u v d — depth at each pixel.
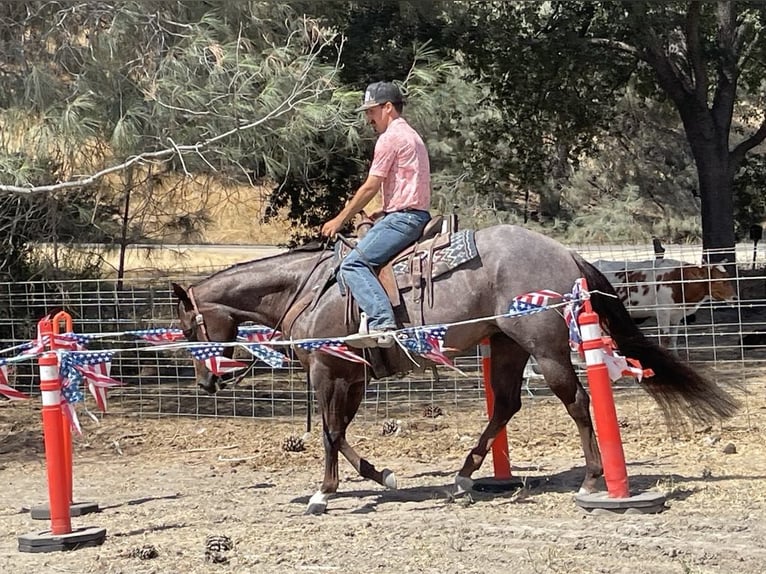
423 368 6.95
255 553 5.94
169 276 13.93
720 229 20.69
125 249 13.90
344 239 6.98
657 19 18.31
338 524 6.57
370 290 6.71
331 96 10.60
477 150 20.05
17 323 12.75
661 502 6.45
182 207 13.38
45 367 6.38
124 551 6.11
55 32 10.41
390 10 14.89
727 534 5.88
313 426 10.56
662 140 34.94
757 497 6.69
